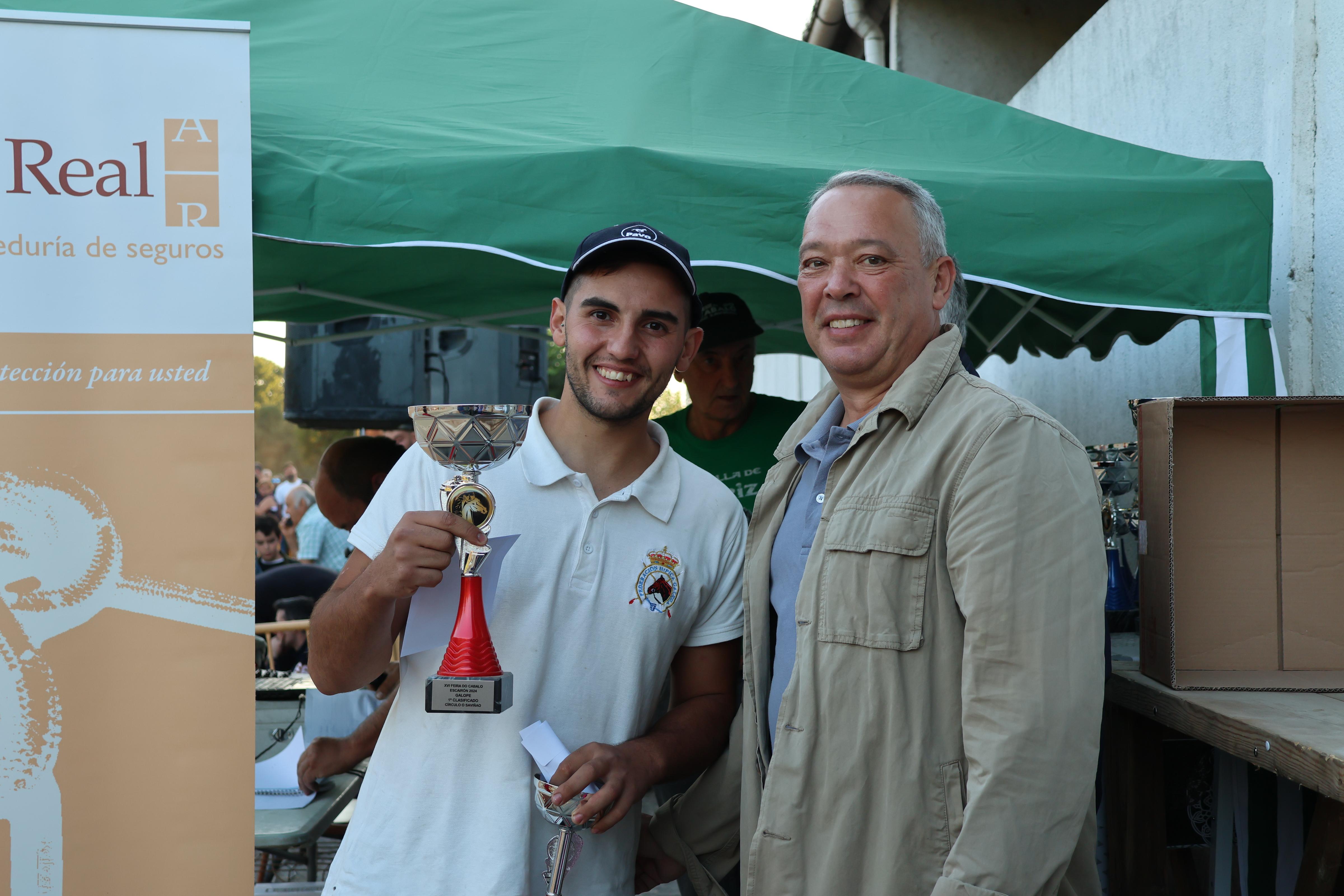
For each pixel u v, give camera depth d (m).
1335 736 1.25
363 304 3.48
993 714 1.12
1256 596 1.61
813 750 1.28
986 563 1.15
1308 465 1.62
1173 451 1.61
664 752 1.41
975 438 1.23
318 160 1.89
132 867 1.62
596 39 2.49
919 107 2.49
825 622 1.30
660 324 1.41
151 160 1.66
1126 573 2.10
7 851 1.59
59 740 1.61
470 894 1.30
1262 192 2.22
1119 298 2.17
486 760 1.35
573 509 1.43
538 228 1.94
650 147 2.10
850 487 1.36
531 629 1.38
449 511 1.23
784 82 2.47
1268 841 1.79
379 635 1.30
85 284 1.64
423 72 2.31
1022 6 6.30
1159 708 1.58
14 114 1.61
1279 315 2.65
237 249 1.68
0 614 1.60
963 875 1.07
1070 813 1.09
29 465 1.61
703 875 1.60
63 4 2.25
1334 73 2.47
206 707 1.64
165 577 1.65
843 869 1.23
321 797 2.37
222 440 1.67
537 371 4.92
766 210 2.01
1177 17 3.33
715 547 1.54
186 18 1.82
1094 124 4.11
